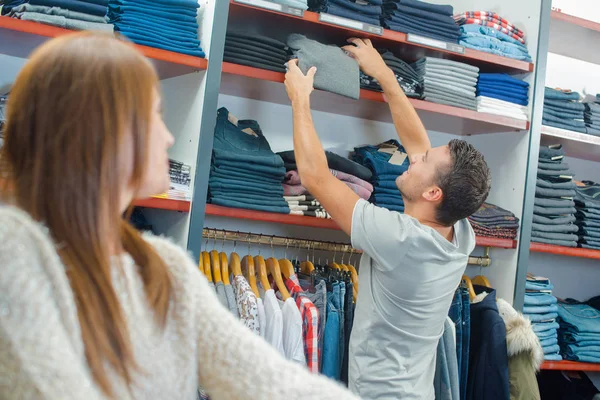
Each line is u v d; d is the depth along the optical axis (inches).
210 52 85.4
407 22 101.7
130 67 26.6
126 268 30.0
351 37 101.0
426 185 80.4
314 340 86.0
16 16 77.6
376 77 96.4
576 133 119.6
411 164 84.4
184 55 84.1
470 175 77.7
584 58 143.5
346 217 77.2
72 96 25.0
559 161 118.3
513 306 110.6
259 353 31.4
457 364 95.6
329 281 94.2
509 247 110.7
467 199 78.1
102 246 25.9
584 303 134.4
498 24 111.3
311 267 102.4
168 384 30.5
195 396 32.7
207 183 85.0
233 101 110.5
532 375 98.7
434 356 82.0
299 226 116.0
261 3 88.9
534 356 98.7
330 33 100.8
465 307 97.3
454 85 107.0
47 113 25.0
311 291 98.1
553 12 115.5
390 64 100.0
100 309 25.7
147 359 29.7
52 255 24.5
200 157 84.4
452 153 79.7
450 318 95.7
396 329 76.1
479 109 108.7
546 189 116.3
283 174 93.5
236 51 90.7
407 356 77.2
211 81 85.4
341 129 119.2
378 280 77.5
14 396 22.5
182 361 31.4
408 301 75.5
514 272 111.3
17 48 88.1
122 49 26.9
